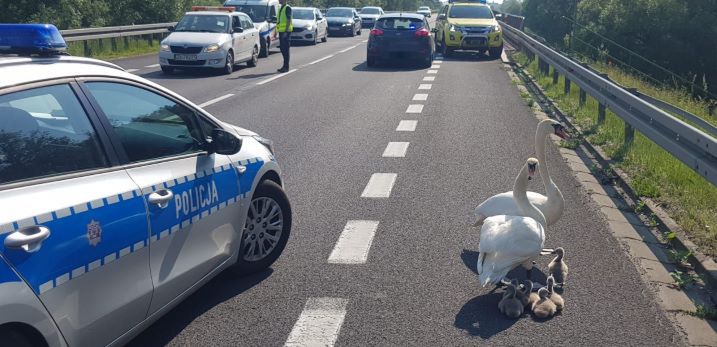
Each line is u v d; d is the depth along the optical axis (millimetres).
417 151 10352
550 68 21047
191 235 4582
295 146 10594
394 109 14352
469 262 5977
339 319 4879
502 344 4551
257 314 4961
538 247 5016
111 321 3775
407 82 19094
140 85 4492
